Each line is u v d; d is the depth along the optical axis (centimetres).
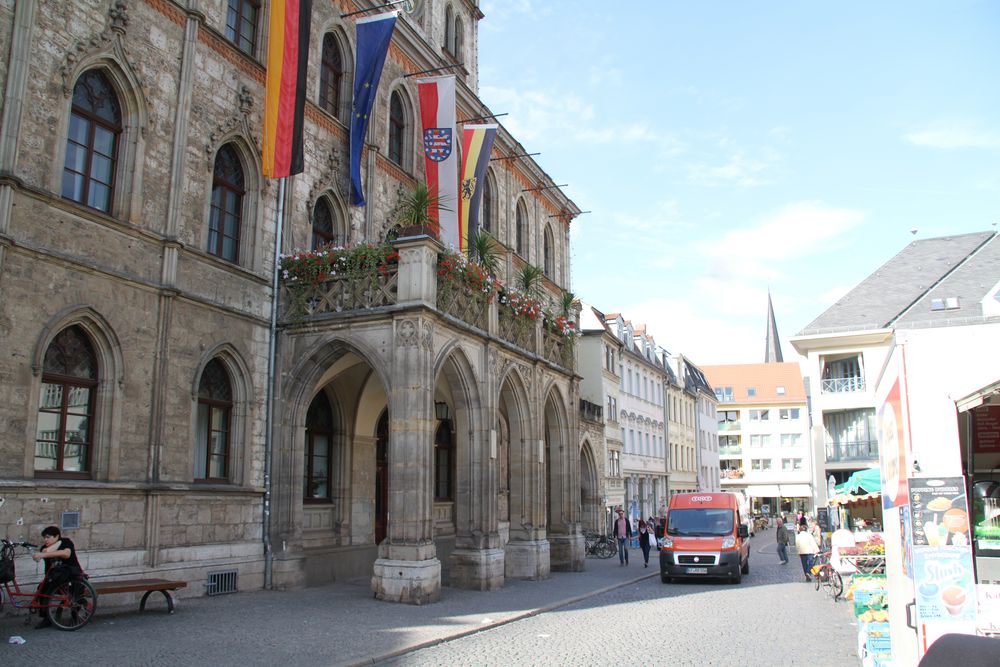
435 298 1769
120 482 1430
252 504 1742
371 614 1450
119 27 1477
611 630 1395
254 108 1833
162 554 1498
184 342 1591
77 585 1176
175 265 1565
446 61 2691
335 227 2106
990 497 943
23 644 1041
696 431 7788
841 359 4153
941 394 730
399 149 2477
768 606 1778
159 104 1573
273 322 1838
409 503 1650
